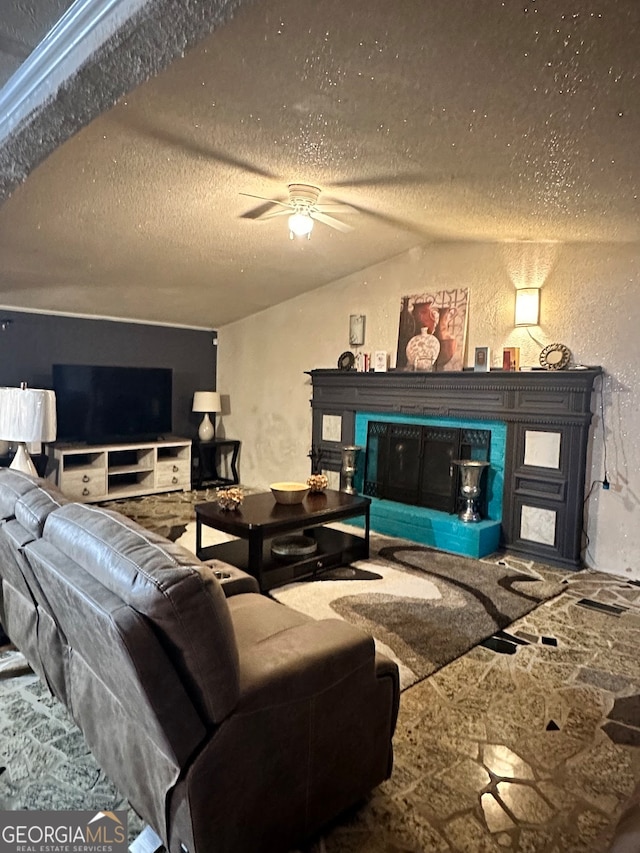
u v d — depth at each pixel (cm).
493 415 442
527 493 427
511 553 436
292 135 252
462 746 204
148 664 125
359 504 391
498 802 178
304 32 162
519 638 292
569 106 173
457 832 166
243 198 347
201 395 679
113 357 633
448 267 479
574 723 219
